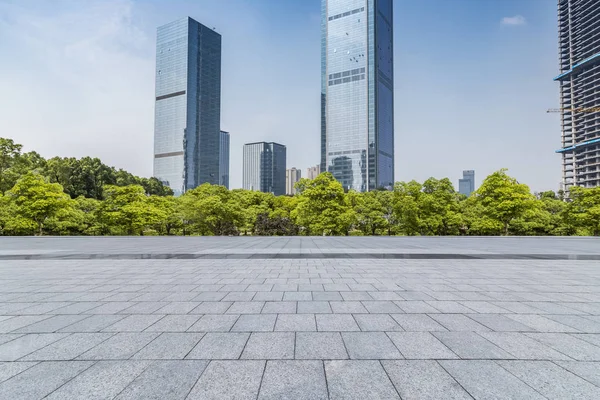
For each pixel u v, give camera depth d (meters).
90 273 8.14
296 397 2.49
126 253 12.55
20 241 19.56
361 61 135.88
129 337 3.77
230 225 34.53
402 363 3.09
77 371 2.92
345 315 4.62
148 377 2.80
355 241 19.66
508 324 4.25
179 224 38.25
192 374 2.86
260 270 8.60
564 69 136.88
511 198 29.83
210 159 152.25
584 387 2.65
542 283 6.92
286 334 3.86
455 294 5.91
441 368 2.99
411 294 5.91
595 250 13.84
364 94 134.62
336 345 3.53
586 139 125.00
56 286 6.61
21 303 5.30
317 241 19.66
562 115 136.00
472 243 17.95
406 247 15.32
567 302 5.37
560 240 20.70
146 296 5.75
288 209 46.69
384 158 139.50
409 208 31.53
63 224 30.50
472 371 2.93
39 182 29.50
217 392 2.56
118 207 32.62
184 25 144.38
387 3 148.88
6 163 38.16
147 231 38.22
